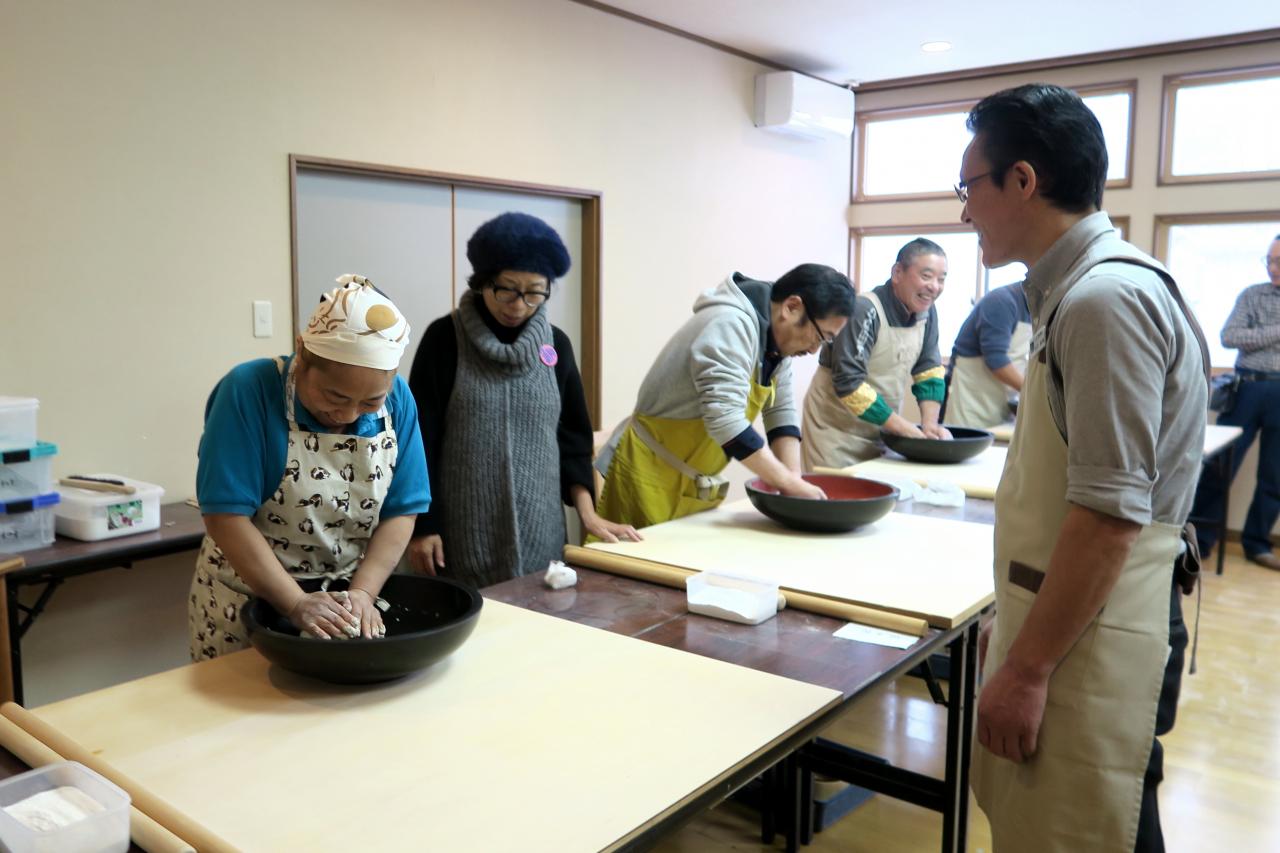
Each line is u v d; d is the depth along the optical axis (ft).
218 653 5.18
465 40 12.52
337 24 11.05
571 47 14.05
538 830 3.15
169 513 9.49
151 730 3.87
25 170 8.70
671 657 4.70
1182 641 4.62
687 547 6.80
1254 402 15.81
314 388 4.36
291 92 10.69
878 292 11.56
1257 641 12.34
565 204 14.60
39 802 3.18
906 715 10.08
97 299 9.30
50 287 8.96
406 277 12.48
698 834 7.99
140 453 9.77
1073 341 3.96
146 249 9.62
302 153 10.85
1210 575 15.42
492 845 3.06
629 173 15.29
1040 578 4.39
